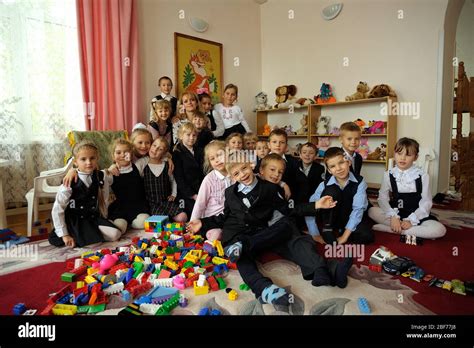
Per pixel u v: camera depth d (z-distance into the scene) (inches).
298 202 81.5
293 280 48.4
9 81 96.8
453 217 89.4
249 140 93.6
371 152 134.0
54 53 104.9
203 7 144.1
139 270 50.3
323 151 144.4
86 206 68.0
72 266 54.8
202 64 144.6
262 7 170.2
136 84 118.6
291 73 162.2
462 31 189.2
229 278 49.4
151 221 74.0
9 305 42.0
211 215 72.4
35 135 104.5
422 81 123.0
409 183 72.1
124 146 80.1
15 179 100.3
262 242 50.7
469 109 138.6
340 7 141.0
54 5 104.1
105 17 110.0
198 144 98.2
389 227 73.3
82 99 109.7
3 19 94.9
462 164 136.3
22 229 87.0
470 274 50.7
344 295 43.4
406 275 49.0
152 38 127.3
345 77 143.4
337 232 70.1
